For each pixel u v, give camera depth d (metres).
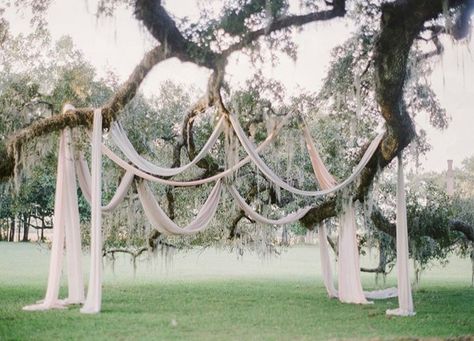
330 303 14.70
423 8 10.18
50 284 12.16
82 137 12.95
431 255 17.67
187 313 12.25
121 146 12.55
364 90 13.25
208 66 10.66
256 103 12.77
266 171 12.73
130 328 9.98
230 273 26.52
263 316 11.99
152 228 16.42
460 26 10.97
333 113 14.80
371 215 15.60
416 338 9.35
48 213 32.88
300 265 33.03
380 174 13.85
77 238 12.70
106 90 15.73
